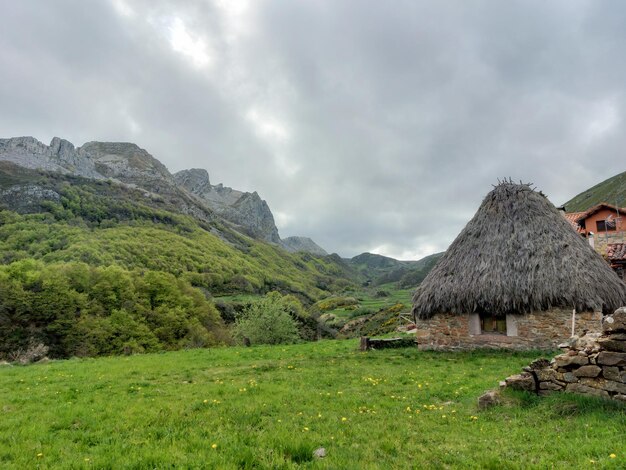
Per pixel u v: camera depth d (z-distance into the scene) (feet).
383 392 38.29
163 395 38.99
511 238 68.69
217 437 24.54
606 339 28.76
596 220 132.87
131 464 20.39
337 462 19.74
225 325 287.69
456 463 19.79
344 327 241.35
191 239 602.44
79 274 262.88
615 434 22.39
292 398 35.99
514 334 63.82
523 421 26.48
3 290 217.36
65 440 25.59
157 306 266.57
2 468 20.84
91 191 625.00
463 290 66.03
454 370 50.01
